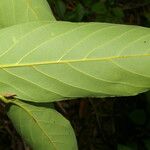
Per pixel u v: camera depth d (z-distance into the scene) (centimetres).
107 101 76
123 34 22
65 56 23
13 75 23
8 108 27
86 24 23
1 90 24
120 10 69
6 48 23
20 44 23
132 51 22
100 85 23
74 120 73
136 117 71
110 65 22
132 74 22
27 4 27
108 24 23
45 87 23
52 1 60
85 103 74
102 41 22
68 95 24
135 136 75
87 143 74
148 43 22
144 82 22
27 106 27
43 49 23
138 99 75
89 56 22
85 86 23
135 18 82
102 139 75
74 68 23
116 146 75
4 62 23
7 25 27
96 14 68
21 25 23
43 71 23
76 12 62
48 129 28
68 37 23
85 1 69
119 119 76
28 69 23
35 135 28
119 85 23
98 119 75
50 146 28
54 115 28
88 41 22
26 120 28
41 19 27
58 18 60
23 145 66
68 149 28
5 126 65
